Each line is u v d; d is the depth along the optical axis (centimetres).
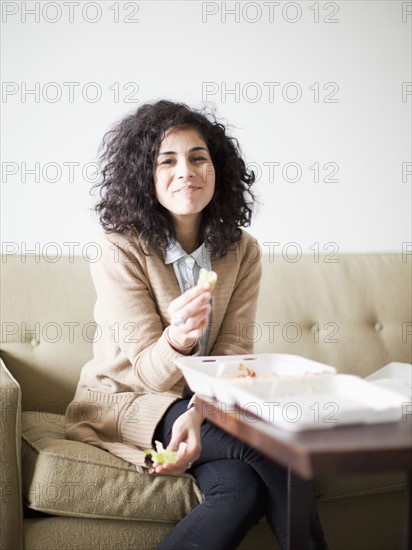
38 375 184
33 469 139
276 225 232
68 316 189
